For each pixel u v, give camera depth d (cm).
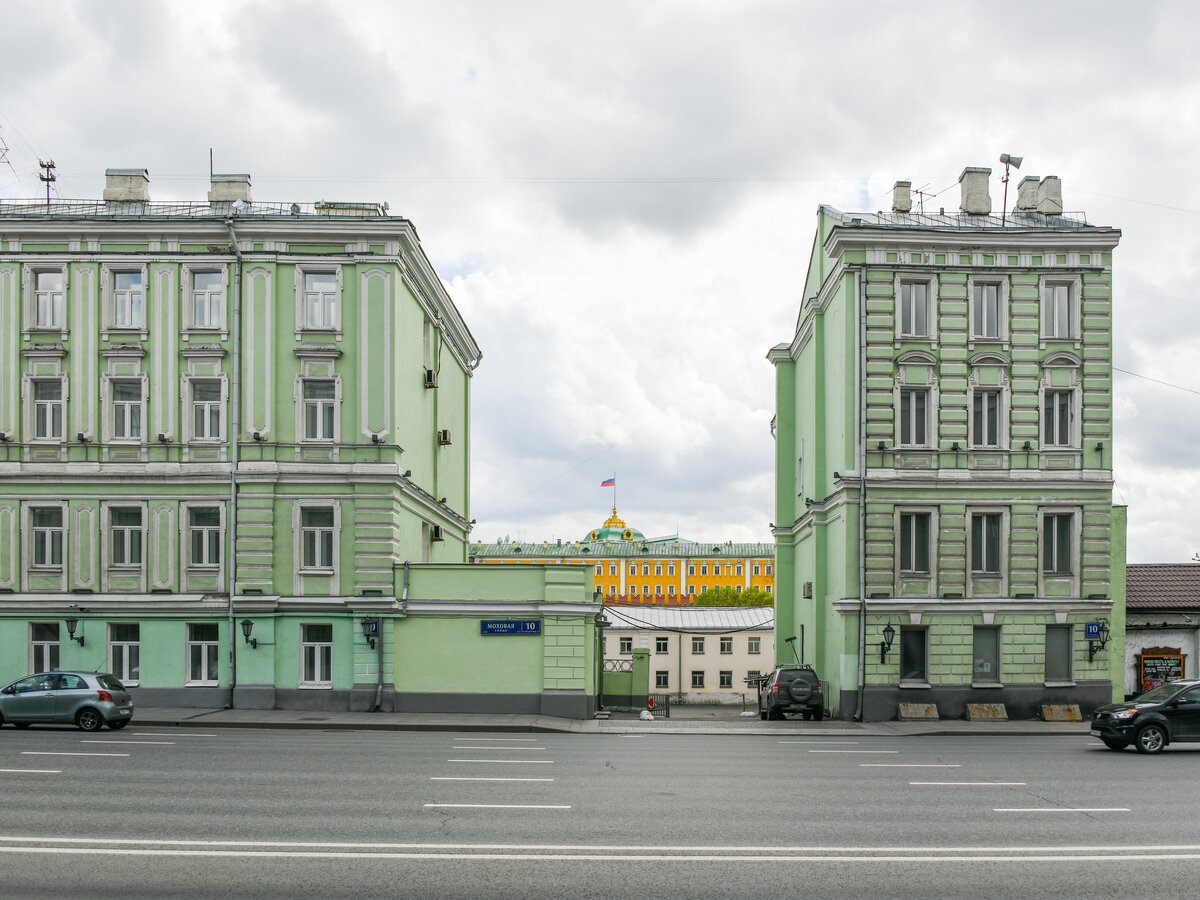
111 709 2755
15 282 3412
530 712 3350
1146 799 1703
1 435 3378
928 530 3556
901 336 3572
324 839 1310
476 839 1320
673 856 1239
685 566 15725
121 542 3400
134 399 3434
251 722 2986
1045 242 3578
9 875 1127
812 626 4100
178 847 1259
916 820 1488
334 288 3438
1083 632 3538
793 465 4697
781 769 2067
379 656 3347
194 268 3434
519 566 3391
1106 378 3588
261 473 3347
